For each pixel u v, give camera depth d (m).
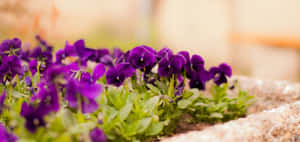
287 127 0.81
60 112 0.75
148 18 2.65
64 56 0.89
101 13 2.73
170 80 0.88
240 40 2.13
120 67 0.84
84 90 0.73
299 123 0.82
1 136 0.70
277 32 1.84
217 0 2.52
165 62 0.85
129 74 0.85
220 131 0.78
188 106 0.87
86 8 2.67
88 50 0.90
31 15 1.12
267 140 0.79
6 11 1.10
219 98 0.94
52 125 0.74
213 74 0.93
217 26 2.50
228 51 2.25
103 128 0.76
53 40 1.25
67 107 0.81
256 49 1.91
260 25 1.98
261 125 0.80
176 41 2.48
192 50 2.24
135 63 0.84
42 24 1.13
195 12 2.74
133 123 0.78
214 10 2.57
